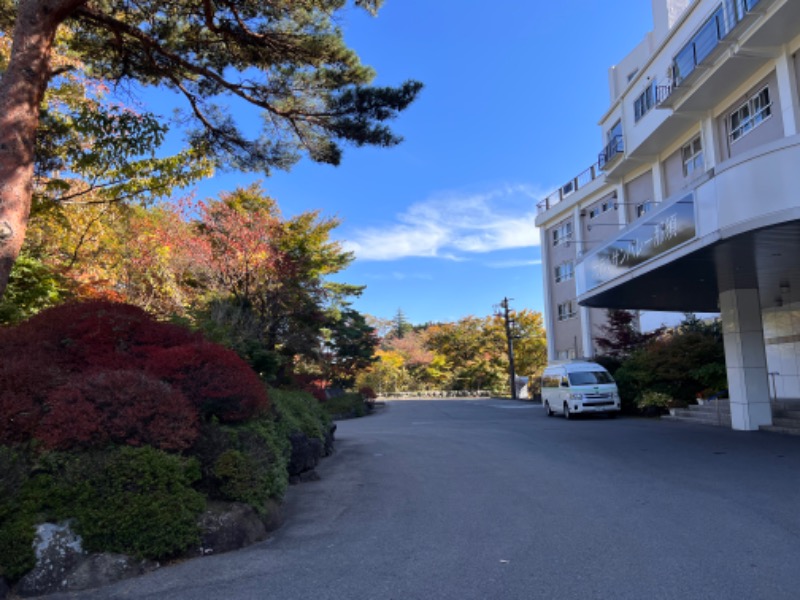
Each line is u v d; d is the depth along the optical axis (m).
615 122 31.02
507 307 52.47
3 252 6.63
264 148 11.10
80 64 11.34
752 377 16.33
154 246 16.12
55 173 10.88
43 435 5.42
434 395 59.00
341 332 37.25
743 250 11.77
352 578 4.98
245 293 16.83
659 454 12.10
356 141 10.65
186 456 6.15
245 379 7.14
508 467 11.05
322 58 10.23
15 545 4.82
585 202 37.38
